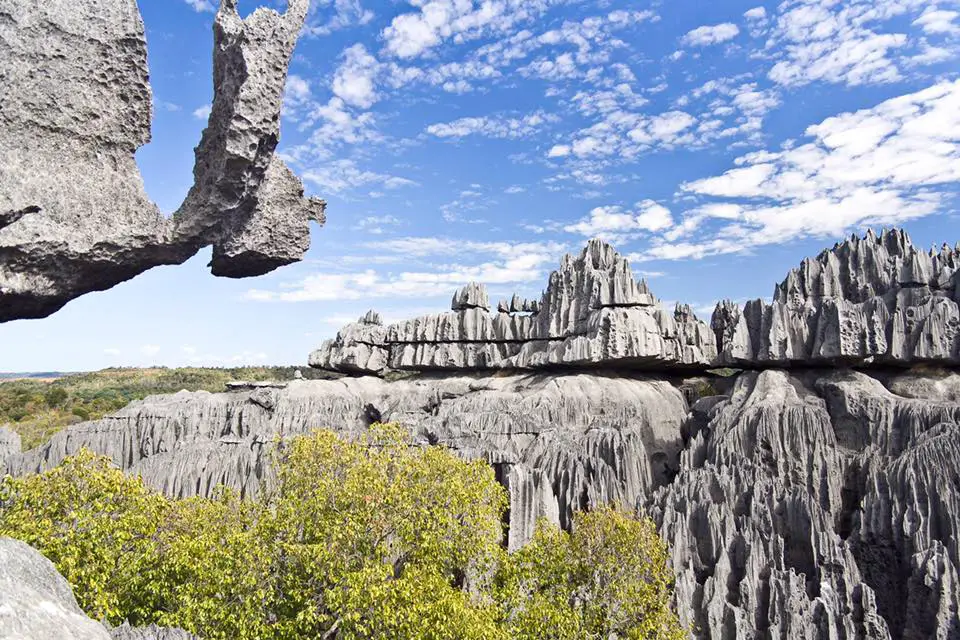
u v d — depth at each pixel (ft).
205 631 104.99
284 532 121.70
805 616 126.62
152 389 542.98
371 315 301.02
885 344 175.01
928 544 130.82
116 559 109.29
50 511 106.52
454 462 143.23
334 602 108.17
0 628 46.98
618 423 201.05
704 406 211.41
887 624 128.57
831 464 159.33
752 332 200.95
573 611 123.44
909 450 145.18
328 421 239.71
